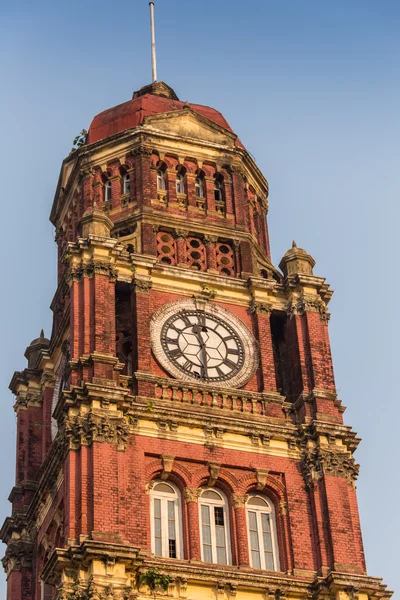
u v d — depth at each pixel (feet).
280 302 401.70
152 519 347.97
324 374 384.88
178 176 428.97
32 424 414.41
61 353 407.85
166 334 383.45
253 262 413.59
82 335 371.15
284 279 404.77
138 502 344.08
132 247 402.93
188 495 352.49
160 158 428.97
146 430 357.82
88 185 428.56
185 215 417.49
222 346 387.34
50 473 363.76
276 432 369.09
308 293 401.08
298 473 365.61
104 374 360.69
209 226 416.26
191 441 360.69
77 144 451.94
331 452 366.63
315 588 342.23
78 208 436.76
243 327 393.29
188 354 382.22
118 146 431.02
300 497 361.10
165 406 364.58
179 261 406.00
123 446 349.61
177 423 361.51
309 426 371.15
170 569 332.80
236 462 361.30
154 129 432.25
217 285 398.62
